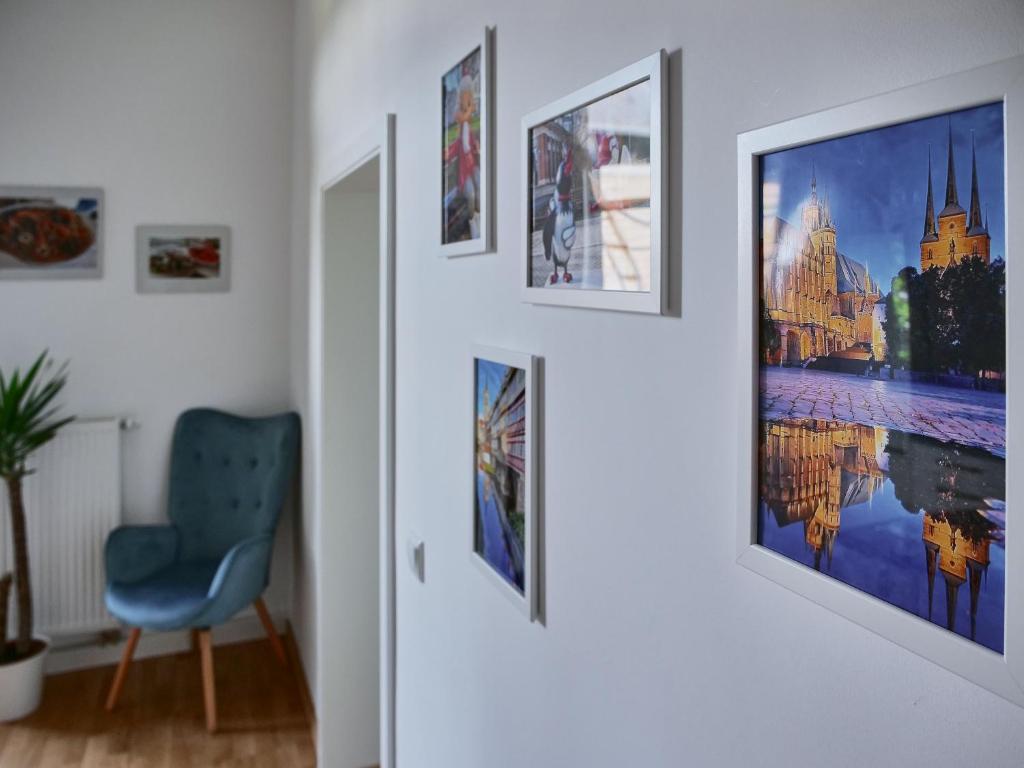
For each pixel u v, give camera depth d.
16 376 3.39
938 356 0.58
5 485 3.72
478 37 1.47
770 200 0.73
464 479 1.63
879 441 0.63
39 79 3.76
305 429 3.77
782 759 0.75
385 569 2.22
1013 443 0.52
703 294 0.85
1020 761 0.54
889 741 0.64
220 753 3.28
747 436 0.76
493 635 1.49
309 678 3.62
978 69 0.54
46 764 3.15
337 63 2.90
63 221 3.82
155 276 3.98
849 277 0.65
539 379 1.25
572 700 1.18
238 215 4.10
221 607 3.44
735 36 0.79
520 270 1.32
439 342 1.77
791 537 0.72
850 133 0.64
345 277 3.22
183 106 3.99
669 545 0.93
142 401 4.00
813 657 0.71
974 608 0.56
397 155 2.09
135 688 3.78
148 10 3.91
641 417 0.98
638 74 0.93
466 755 1.65
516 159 1.33
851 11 0.65
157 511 4.03
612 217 1.01
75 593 3.85
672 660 0.93
